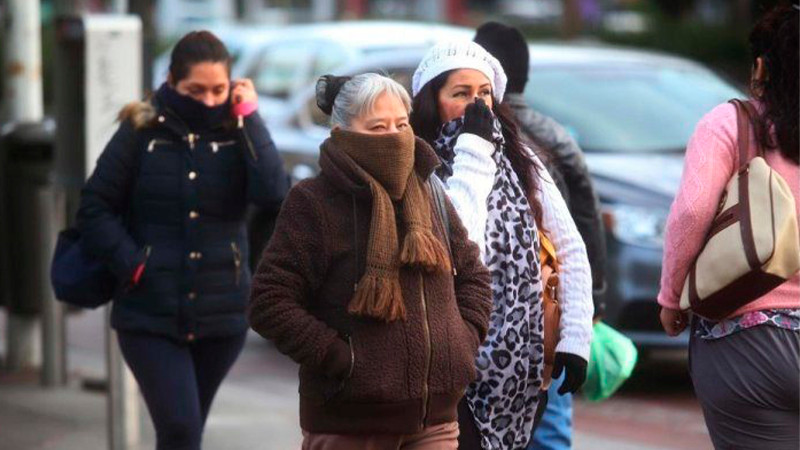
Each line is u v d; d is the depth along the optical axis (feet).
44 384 95.91
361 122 44.60
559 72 105.09
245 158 61.31
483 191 49.32
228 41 138.62
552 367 51.42
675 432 84.64
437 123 52.54
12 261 98.37
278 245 44.37
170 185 60.64
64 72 86.33
